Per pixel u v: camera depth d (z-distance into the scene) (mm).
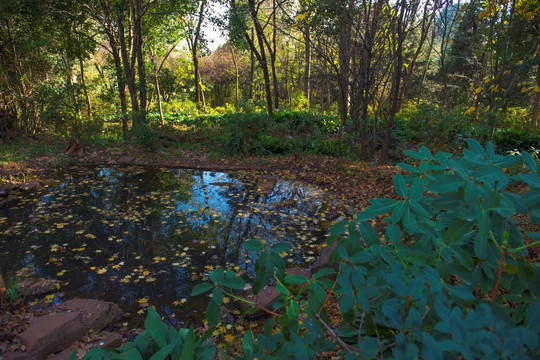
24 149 10125
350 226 1094
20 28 12891
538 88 5488
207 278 3484
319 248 4078
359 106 7516
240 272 3600
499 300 1172
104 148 10375
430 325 851
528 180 932
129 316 2879
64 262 3820
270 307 2826
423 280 765
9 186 6379
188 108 21203
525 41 9484
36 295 3139
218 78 35250
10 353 2121
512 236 953
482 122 7398
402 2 6105
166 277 3512
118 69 12812
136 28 11938
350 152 8258
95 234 4582
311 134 10547
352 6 6543
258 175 7680
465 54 16078
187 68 25453
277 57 28094
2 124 12156
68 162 8758
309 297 1029
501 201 880
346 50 7371
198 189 6695
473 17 9492
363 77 7188
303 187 6672
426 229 1000
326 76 7465
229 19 10664
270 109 12914
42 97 10672
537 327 751
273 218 5133
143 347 1024
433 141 7684
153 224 4934
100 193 6422
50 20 12133
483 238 878
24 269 3664
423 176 1100
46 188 6715
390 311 742
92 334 2541
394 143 9305
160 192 6496
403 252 977
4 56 13039
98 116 11125
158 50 15875
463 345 611
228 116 9820
